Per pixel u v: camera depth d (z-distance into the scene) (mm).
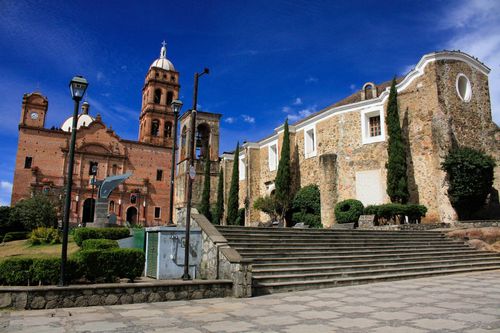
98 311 7953
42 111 56062
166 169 61562
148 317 7410
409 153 25453
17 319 7043
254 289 10602
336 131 29234
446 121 23984
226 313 7887
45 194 47594
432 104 24688
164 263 11711
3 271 8711
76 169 55156
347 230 17359
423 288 11430
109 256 9922
